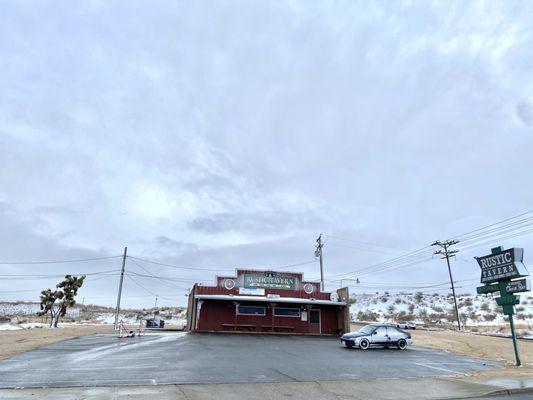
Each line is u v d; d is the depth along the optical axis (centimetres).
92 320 7294
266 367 1577
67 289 4916
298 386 1226
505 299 1956
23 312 8812
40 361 1582
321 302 3466
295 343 2697
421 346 2844
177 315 8938
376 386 1266
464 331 4788
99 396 973
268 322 3488
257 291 3509
